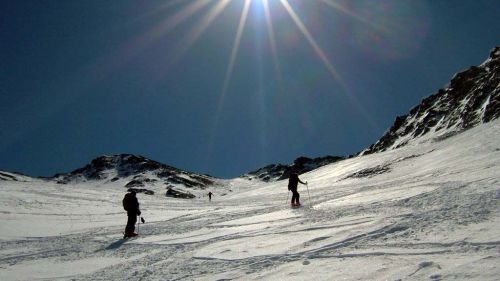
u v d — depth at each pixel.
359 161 67.12
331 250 7.54
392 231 8.24
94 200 40.25
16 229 18.56
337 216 11.73
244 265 7.49
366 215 10.91
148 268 8.61
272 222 13.04
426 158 36.41
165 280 7.34
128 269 8.82
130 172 172.88
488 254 5.66
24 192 41.59
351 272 5.84
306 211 14.57
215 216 19.02
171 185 144.50
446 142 43.81
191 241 11.58
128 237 14.59
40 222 21.91
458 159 26.67
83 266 9.78
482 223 7.61
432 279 4.91
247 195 68.19
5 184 50.56
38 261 10.90
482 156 23.12
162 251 10.60
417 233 7.70
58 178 181.62
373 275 5.51
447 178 17.08
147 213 25.88
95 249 12.38
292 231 10.46
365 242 7.72
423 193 13.17
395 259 6.20
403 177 27.19
